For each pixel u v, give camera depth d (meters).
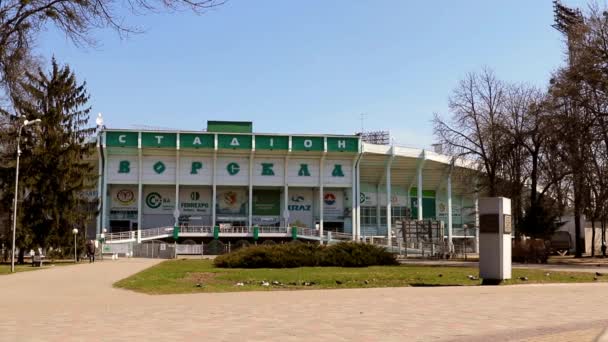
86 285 22.67
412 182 89.88
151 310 14.52
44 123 48.19
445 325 11.93
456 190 93.38
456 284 23.38
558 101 43.91
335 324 12.09
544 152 49.44
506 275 24.16
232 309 14.75
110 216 80.44
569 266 39.88
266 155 80.94
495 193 51.50
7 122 38.34
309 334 10.82
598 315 13.50
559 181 51.22
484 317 13.16
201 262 45.09
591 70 42.19
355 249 38.03
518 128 51.53
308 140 80.12
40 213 47.09
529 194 55.34
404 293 19.22
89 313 13.92
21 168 46.72
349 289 20.81
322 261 37.12
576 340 9.80
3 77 16.94
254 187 83.12
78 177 50.12
